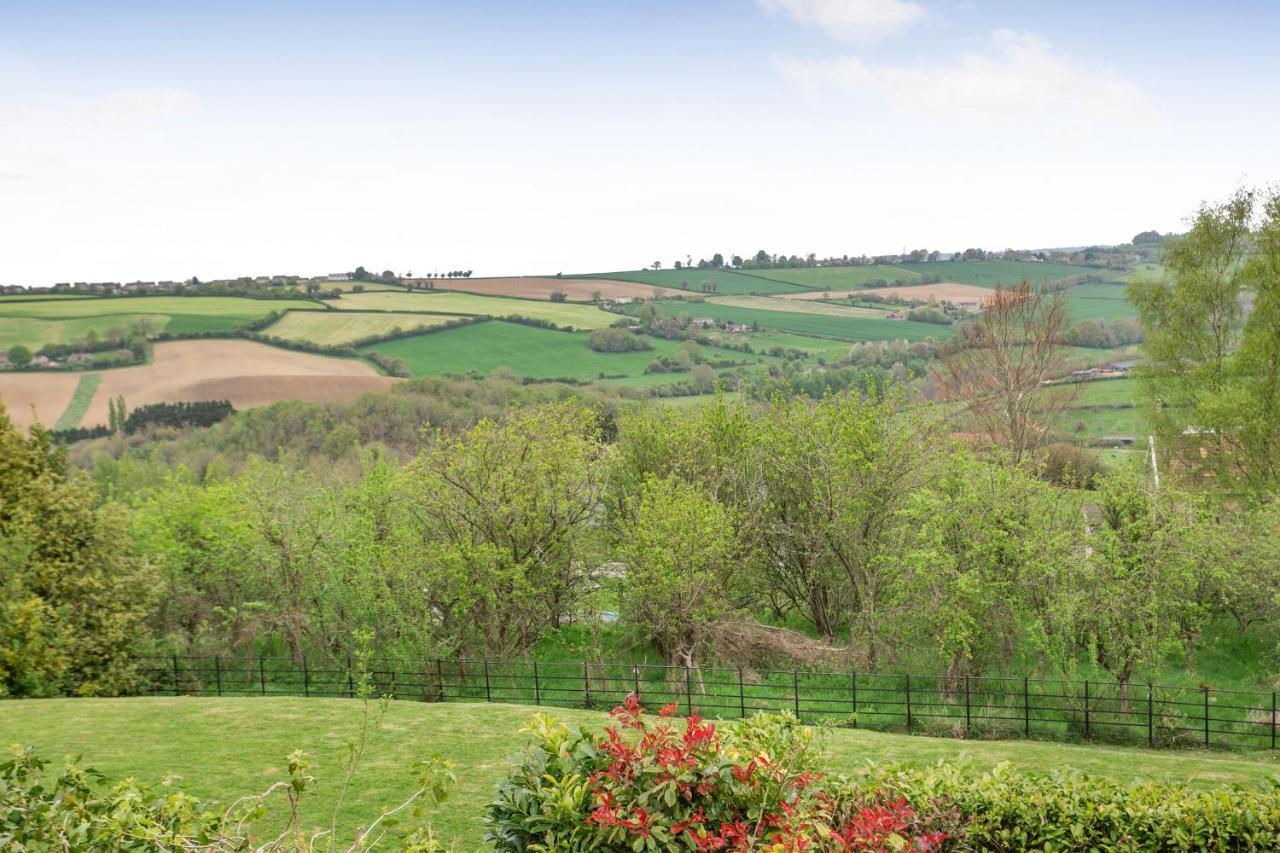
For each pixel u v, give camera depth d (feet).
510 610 84.94
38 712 55.11
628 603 83.87
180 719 53.36
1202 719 66.80
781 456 92.58
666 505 80.53
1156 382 127.44
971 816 28.17
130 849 20.26
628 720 22.71
